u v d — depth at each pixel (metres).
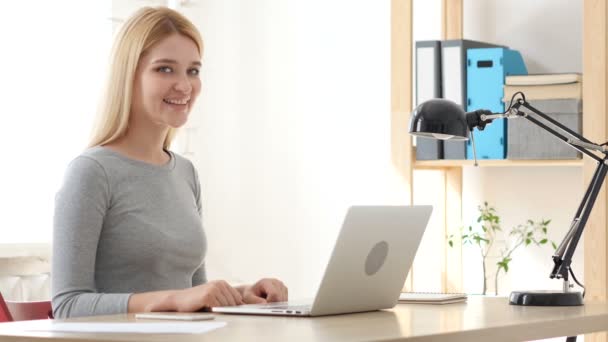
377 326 1.53
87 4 3.99
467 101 3.23
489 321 1.65
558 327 1.72
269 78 4.20
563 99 3.02
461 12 3.54
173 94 2.20
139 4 4.17
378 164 3.91
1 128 3.73
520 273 3.48
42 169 3.84
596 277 2.88
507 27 3.55
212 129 4.34
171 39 2.20
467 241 3.44
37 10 3.85
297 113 4.12
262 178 4.21
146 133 2.25
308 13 4.10
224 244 4.30
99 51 4.02
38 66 3.85
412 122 2.18
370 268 1.79
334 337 1.35
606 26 2.88
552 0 3.46
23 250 3.62
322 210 4.05
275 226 4.17
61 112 3.91
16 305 2.75
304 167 4.10
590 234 2.89
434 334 1.41
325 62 4.05
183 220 2.23
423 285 3.64
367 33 3.94
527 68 3.51
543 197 3.45
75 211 2.04
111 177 2.12
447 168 3.53
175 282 2.19
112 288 2.12
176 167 2.34
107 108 2.22
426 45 3.30
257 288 2.10
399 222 1.82
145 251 2.13
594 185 2.17
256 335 1.38
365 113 3.95
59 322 1.62
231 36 4.30
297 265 4.11
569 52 3.43
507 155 3.13
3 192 3.71
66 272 2.01
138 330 1.43
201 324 1.51
